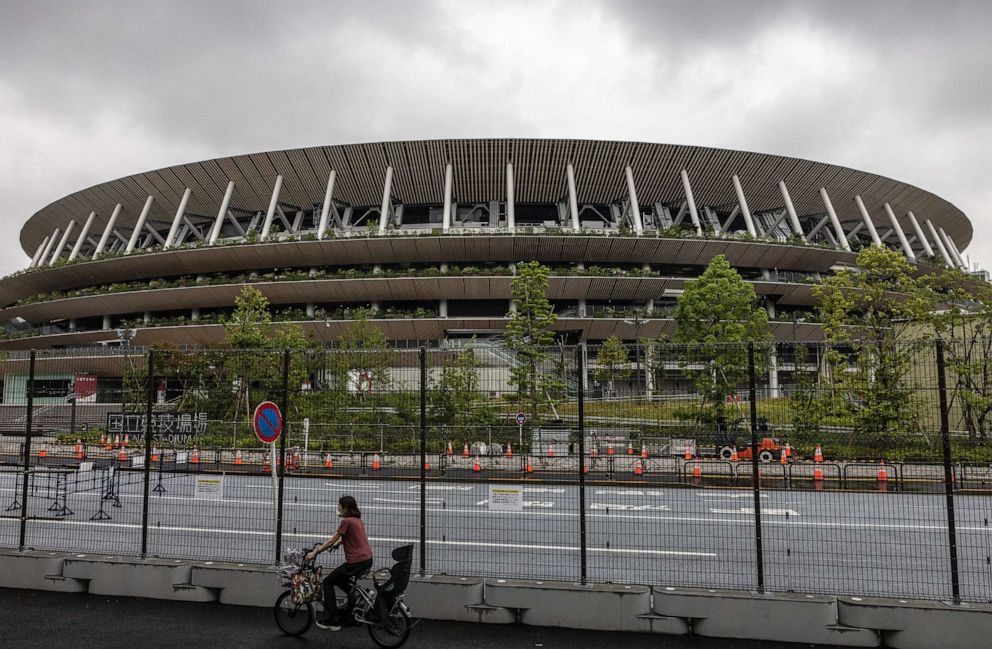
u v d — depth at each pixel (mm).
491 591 8109
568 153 58969
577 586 8070
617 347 10070
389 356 11273
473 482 12336
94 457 17609
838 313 31922
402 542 12031
